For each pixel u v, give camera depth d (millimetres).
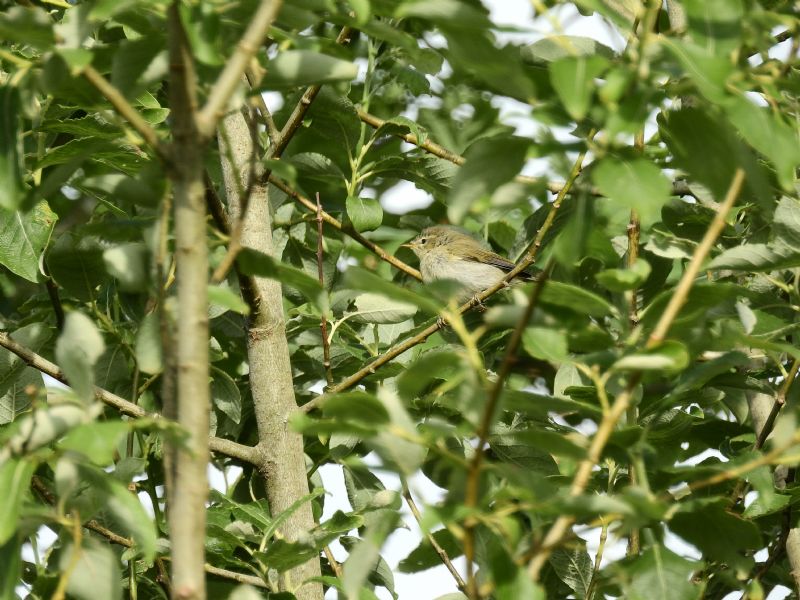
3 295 14422
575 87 4984
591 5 5328
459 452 11625
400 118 13844
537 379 13875
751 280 11188
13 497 5395
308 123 13953
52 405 5738
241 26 6016
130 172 11312
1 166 5898
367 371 12047
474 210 5527
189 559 4895
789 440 5980
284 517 9969
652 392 9633
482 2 7504
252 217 12102
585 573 10781
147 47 5891
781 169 5160
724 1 5469
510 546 4977
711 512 6461
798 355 6504
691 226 12188
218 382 12750
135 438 12492
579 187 5441
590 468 5387
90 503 6258
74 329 5664
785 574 11914
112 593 5875
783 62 6180
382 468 5586
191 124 5184
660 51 5543
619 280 5625
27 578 10117
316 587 10781
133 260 5680
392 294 5246
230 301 5230
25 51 11289
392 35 6043
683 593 6016
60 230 13336
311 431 5527
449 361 5277
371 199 13312
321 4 5859
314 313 13617
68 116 12664
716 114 5414
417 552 10719
